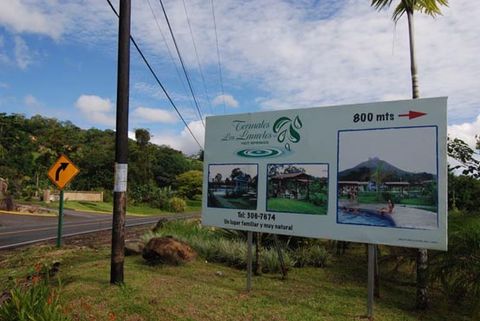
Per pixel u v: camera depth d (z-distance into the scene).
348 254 11.92
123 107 7.43
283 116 7.58
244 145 8.02
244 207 7.89
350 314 6.51
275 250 10.34
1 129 59.50
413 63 7.24
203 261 10.21
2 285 8.28
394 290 8.59
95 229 22.45
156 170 86.56
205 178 8.40
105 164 72.81
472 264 7.23
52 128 84.44
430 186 6.11
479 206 11.14
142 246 10.74
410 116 6.34
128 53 7.52
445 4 7.59
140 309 6.07
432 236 6.06
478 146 10.13
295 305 6.81
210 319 5.93
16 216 29.98
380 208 6.48
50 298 5.58
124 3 7.51
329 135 7.04
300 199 7.28
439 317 6.79
